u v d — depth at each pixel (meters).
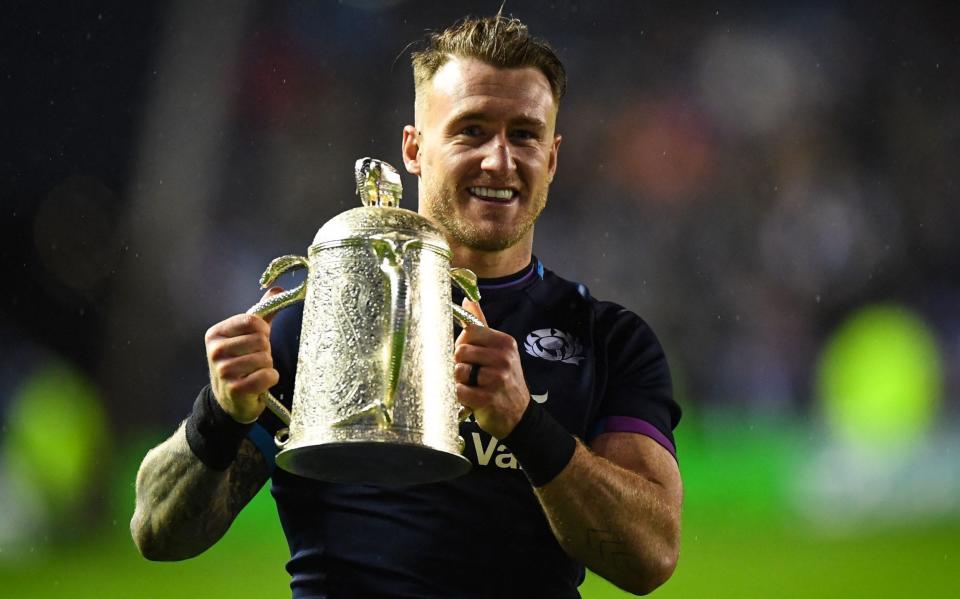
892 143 51.31
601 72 49.88
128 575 23.44
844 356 42.19
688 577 23.19
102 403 39.12
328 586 7.25
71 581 23.14
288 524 7.49
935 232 50.34
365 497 7.27
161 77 45.94
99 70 46.03
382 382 5.80
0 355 39.12
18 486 30.00
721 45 51.03
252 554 24.84
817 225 48.78
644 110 49.69
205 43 45.75
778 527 29.36
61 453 32.03
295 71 46.06
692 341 45.81
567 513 6.93
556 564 7.44
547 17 50.12
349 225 6.09
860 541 27.45
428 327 6.03
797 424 39.00
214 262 44.44
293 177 45.69
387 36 46.72
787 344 45.94
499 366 6.25
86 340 40.88
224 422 6.66
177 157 45.56
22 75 45.72
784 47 51.50
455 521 7.21
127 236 44.69
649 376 7.99
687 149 49.41
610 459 7.64
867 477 34.72
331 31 46.38
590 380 7.79
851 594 21.78
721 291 46.78
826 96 51.44
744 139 49.84
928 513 31.69
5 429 31.08
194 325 42.59
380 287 5.93
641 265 46.62
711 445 35.25
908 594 21.78
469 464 6.03
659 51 50.31
